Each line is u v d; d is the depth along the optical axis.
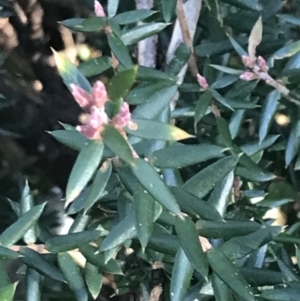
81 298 0.17
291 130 0.22
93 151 0.13
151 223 0.14
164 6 0.19
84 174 0.12
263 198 0.24
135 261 0.24
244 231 0.16
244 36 0.25
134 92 0.17
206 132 0.25
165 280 0.23
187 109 0.22
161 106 0.15
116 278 0.24
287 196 0.25
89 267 0.18
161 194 0.13
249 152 0.22
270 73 0.23
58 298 0.22
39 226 0.19
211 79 0.23
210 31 0.25
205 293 0.18
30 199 0.19
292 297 0.17
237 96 0.22
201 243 0.15
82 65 0.18
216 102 0.23
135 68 0.12
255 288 0.18
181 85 0.21
